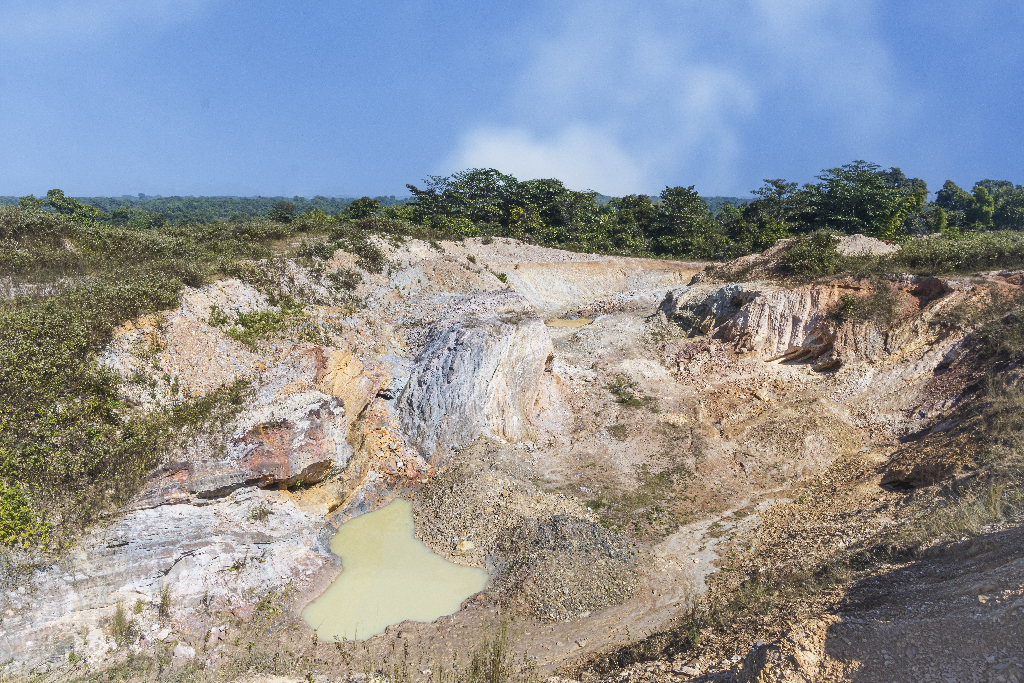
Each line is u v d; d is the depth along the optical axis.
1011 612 9.43
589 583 15.23
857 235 39.56
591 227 66.94
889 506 16.89
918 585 11.52
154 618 13.75
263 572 15.34
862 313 28.59
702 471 21.53
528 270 48.09
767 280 34.94
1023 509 13.27
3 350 15.48
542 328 25.28
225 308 21.23
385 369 22.98
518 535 17.11
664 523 18.41
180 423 16.20
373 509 19.39
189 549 14.92
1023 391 19.92
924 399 24.28
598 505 19.38
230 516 16.06
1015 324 23.70
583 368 30.42
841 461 21.73
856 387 26.70
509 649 13.41
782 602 12.97
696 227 67.56
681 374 30.19
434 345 24.03
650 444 23.45
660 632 13.36
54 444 14.49
